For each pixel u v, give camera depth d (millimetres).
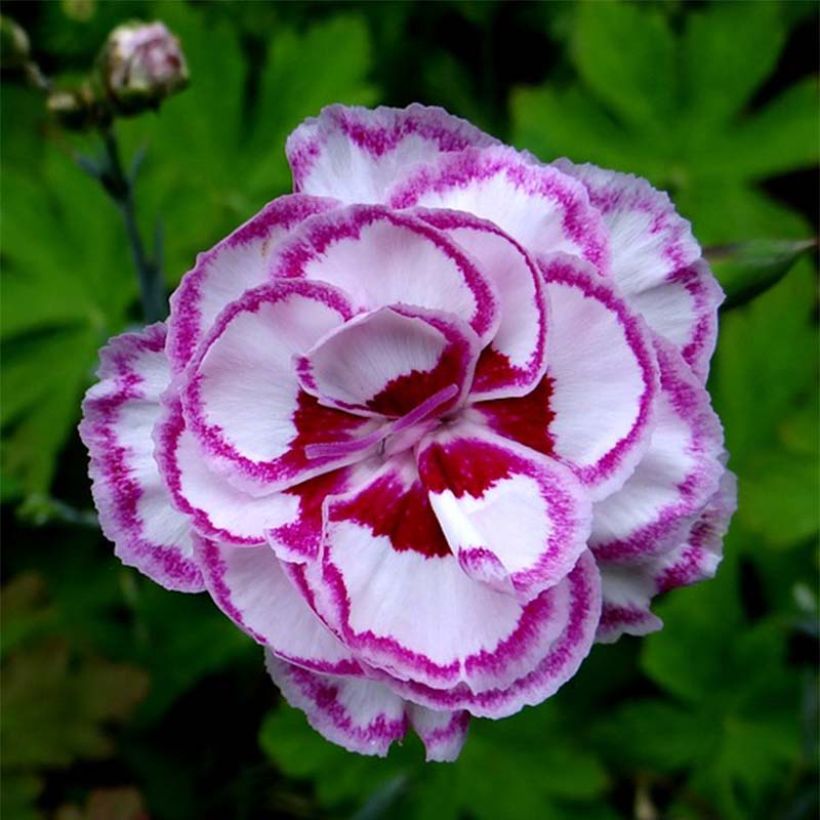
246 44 188
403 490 89
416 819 153
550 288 83
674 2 186
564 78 190
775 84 204
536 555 84
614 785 163
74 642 158
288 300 82
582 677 163
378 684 92
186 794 162
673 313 90
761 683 158
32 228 163
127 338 89
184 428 85
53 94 124
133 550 91
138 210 163
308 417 87
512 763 154
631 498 88
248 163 171
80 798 160
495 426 88
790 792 152
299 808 162
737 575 161
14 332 162
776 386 162
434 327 83
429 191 85
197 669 159
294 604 88
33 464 159
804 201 199
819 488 156
